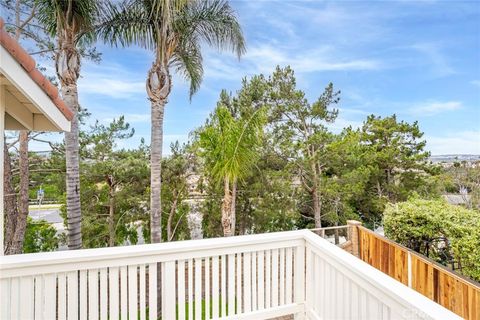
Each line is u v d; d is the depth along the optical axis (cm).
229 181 697
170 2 525
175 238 1050
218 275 227
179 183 1004
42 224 872
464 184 1143
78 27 527
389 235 617
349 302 190
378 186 1288
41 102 191
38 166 893
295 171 1081
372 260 509
